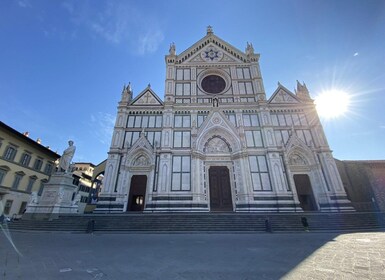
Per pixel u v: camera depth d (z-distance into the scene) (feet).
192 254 28.66
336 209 77.97
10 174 102.89
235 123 98.89
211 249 32.17
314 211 79.30
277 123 97.81
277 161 87.35
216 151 94.17
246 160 88.43
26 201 112.98
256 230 54.95
